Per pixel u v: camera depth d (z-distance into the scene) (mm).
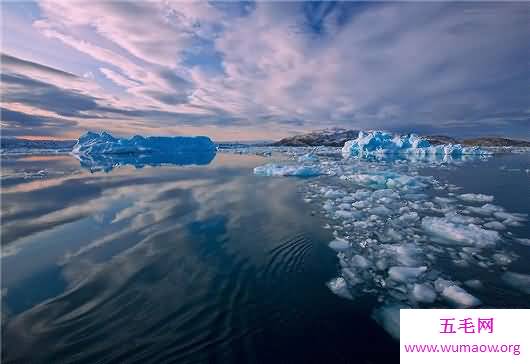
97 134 66938
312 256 6539
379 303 4715
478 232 7488
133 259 6441
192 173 22531
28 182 18625
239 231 8242
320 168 22234
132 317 4367
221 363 3480
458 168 24219
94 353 3668
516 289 5059
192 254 6672
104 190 15172
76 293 5074
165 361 3520
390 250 6820
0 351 3729
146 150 58344
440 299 4785
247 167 27172
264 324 4184
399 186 15289
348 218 9492
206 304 4688
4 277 5719
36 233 8344
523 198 12359
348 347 3754
